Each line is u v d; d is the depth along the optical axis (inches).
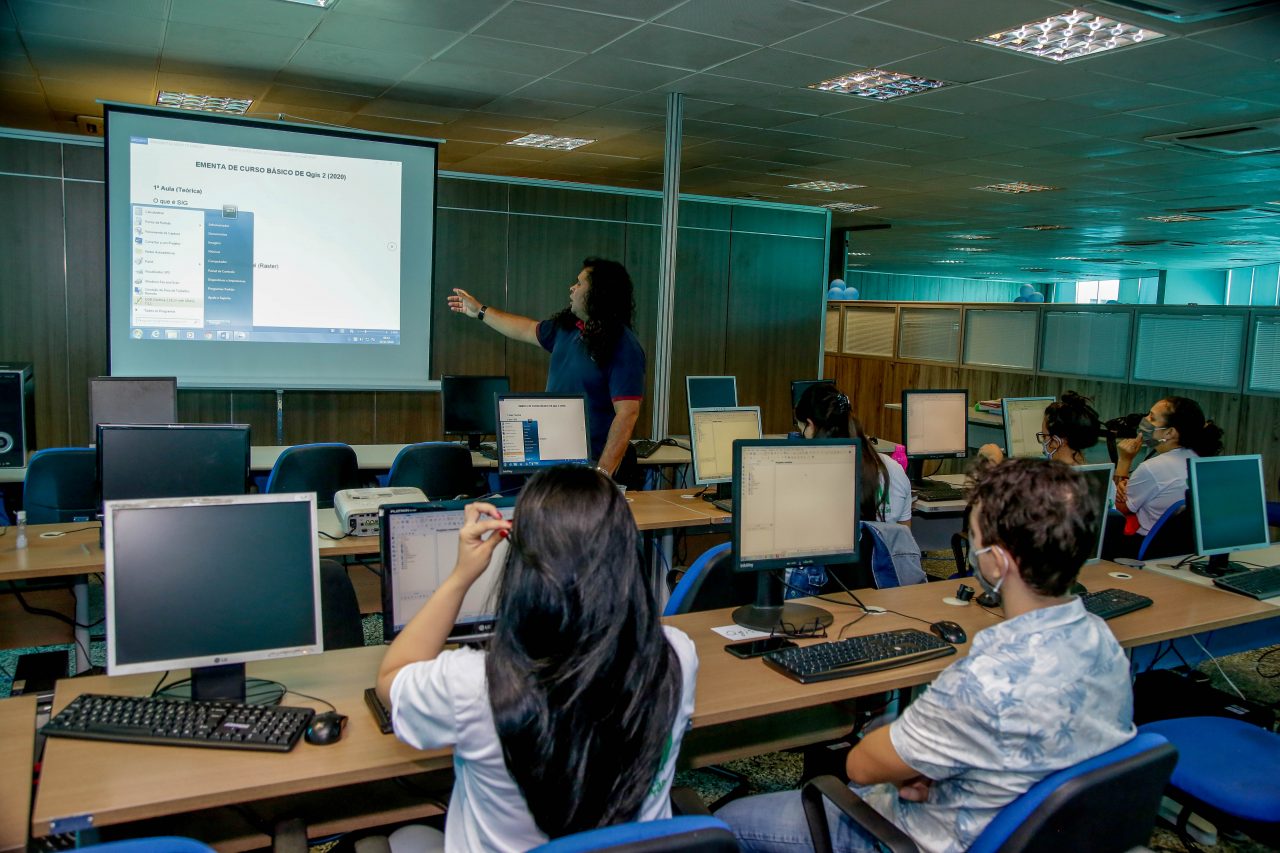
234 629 67.4
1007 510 54.6
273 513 69.1
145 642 65.1
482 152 339.6
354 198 222.5
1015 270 829.2
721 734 88.8
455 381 212.4
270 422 232.7
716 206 293.0
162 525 66.0
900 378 349.7
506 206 260.4
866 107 239.0
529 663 43.5
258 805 70.6
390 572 77.2
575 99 244.8
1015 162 306.8
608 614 43.5
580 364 158.7
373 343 229.6
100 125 308.7
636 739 44.0
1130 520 163.3
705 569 98.9
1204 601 107.3
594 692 42.8
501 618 45.0
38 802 53.9
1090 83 203.3
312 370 224.5
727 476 161.9
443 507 79.0
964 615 97.0
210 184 209.3
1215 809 80.0
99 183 219.1
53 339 219.1
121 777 57.4
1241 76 191.3
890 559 111.7
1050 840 49.9
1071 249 611.8
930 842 57.7
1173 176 317.7
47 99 264.8
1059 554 53.2
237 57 213.6
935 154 298.7
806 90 224.4
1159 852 94.3
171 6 176.6
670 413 293.9
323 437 240.2
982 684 52.9
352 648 84.9
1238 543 119.2
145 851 39.1
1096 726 53.4
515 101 250.5
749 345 305.1
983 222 481.7
